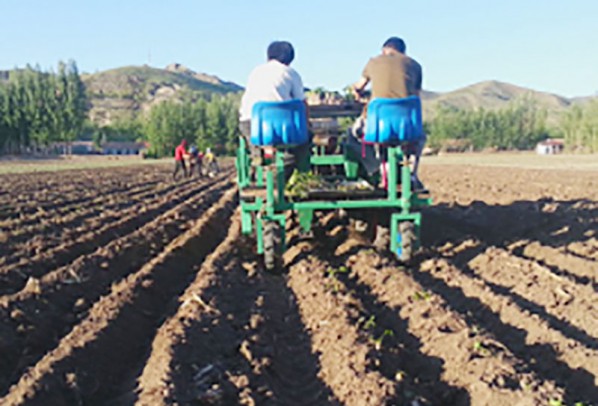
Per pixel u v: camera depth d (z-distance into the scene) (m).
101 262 10.86
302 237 11.84
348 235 12.31
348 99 11.77
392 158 9.83
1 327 7.30
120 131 119.06
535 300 8.31
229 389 5.94
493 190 22.14
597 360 6.07
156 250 12.89
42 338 7.55
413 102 9.37
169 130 94.25
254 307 8.55
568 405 5.32
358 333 6.95
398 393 5.66
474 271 10.19
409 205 9.91
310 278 9.43
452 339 6.61
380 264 10.02
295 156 10.58
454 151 101.00
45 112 91.00
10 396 5.64
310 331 7.60
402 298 8.29
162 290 9.71
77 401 5.86
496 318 7.66
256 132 9.45
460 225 14.30
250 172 12.60
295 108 9.37
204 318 7.74
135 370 6.77
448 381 6.04
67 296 9.09
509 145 101.81
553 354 6.43
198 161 39.97
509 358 6.11
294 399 6.07
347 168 10.97
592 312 7.41
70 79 93.00
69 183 30.89
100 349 6.80
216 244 14.30
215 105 97.75
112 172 43.34
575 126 87.94
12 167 51.72
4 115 88.12
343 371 6.13
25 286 9.41
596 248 11.08
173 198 23.17
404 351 6.73
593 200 17.89
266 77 10.09
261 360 6.67
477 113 102.12
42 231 14.29
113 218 16.81
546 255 10.78
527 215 14.93
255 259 11.52
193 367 6.38
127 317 7.96
